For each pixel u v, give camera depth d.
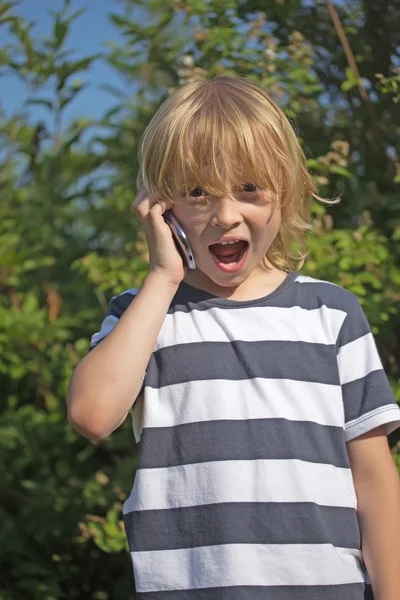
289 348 1.54
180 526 1.44
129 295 1.68
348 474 1.50
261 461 1.44
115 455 3.17
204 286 1.64
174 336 1.56
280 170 1.58
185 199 1.55
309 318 1.59
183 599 1.40
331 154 2.85
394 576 1.46
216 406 1.48
